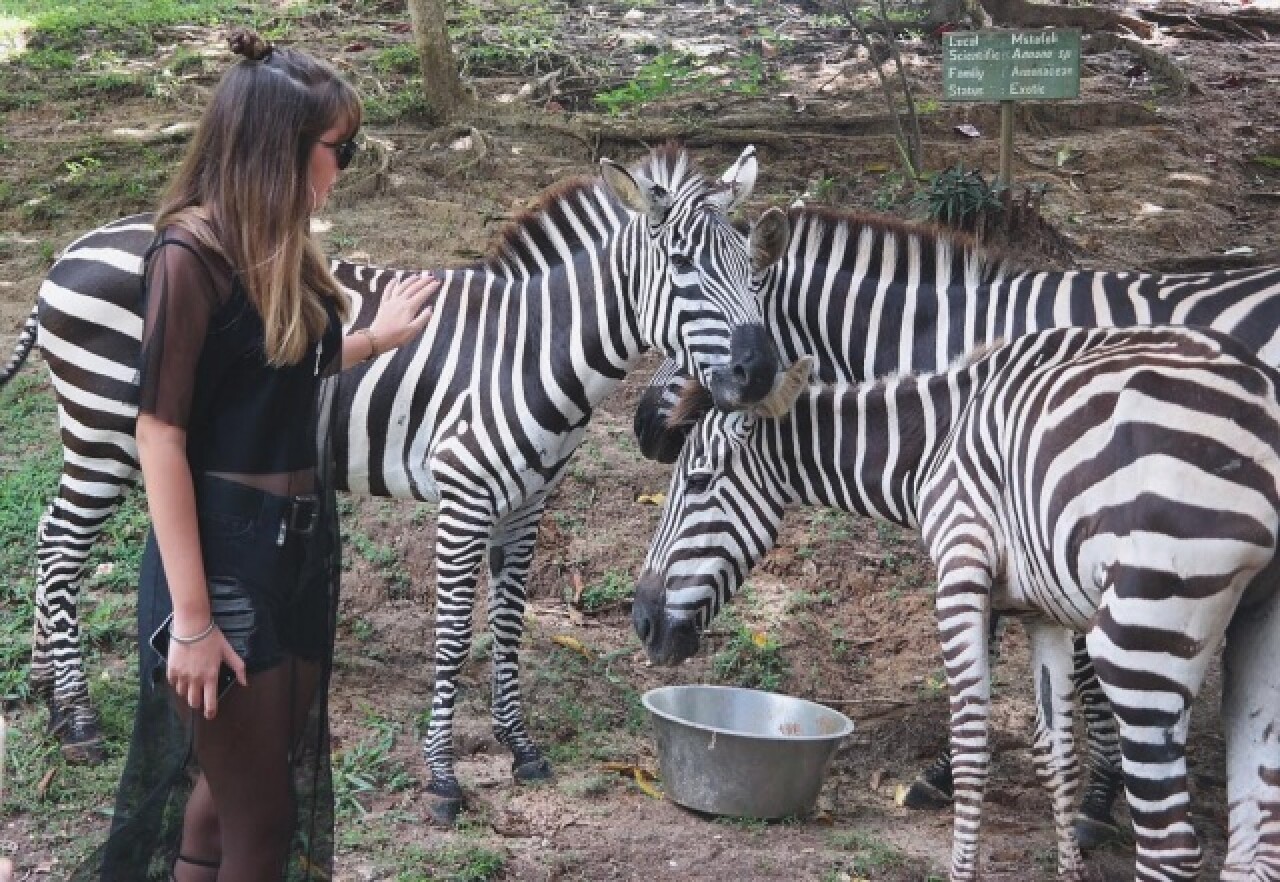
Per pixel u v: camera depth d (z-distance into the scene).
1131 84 12.34
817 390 4.48
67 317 4.38
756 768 4.44
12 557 5.53
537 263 4.76
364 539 5.93
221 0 13.72
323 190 2.88
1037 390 3.80
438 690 4.54
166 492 2.72
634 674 5.46
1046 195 9.63
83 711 4.58
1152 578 3.38
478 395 4.64
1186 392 3.45
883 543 6.28
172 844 2.90
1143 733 3.43
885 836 4.53
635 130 10.04
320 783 3.00
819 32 13.06
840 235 5.09
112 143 9.66
